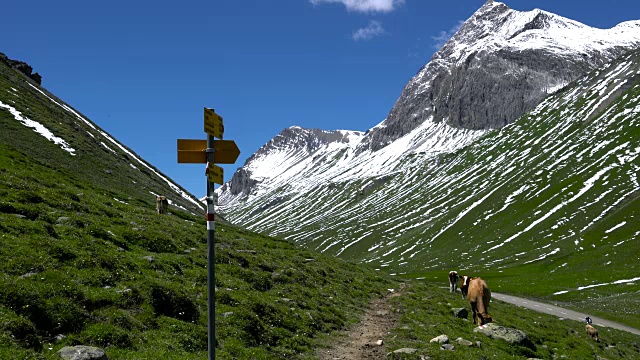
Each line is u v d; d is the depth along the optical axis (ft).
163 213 155.33
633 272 391.24
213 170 39.78
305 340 75.10
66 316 53.11
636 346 169.07
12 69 332.60
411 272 593.42
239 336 66.23
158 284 67.31
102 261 70.59
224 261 105.09
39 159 183.01
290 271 118.62
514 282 418.92
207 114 38.83
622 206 572.51
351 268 173.78
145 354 52.26
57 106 313.94
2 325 47.03
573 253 493.36
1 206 83.05
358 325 94.58
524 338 91.86
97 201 125.59
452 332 92.43
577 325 187.62
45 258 64.18
